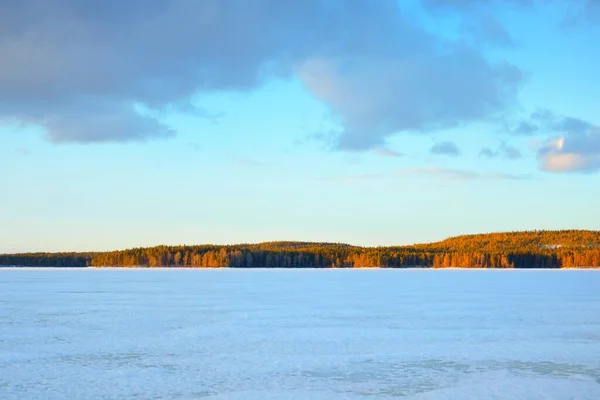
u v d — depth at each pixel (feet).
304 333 83.92
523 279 245.45
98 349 71.87
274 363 64.34
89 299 138.62
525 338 79.71
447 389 54.29
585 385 55.57
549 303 127.03
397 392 53.31
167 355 68.44
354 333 83.97
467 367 62.64
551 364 64.13
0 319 99.50
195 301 133.18
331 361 65.31
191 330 86.74
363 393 52.95
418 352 70.28
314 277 267.59
